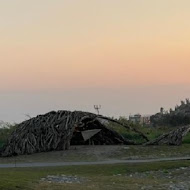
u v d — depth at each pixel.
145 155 35.03
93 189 19.86
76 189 19.47
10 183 19.08
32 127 38.22
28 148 36.31
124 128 49.34
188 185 22.98
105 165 28.62
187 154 35.66
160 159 32.44
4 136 43.75
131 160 32.06
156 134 50.38
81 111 42.72
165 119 72.69
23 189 18.38
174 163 30.11
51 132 38.31
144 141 46.00
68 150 37.69
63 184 20.56
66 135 38.56
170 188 21.88
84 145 42.97
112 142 44.31
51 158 33.75
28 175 22.94
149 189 21.23
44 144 37.25
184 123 71.06
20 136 37.00
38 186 19.34
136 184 22.41
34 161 31.98
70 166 28.06
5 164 29.70
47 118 39.75
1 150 35.56
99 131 43.97
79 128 43.38
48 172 25.06
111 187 20.81
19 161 32.03
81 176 24.23
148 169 28.03
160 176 26.05
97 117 43.81
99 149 38.03
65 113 40.88
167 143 40.88
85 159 33.00
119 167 27.95
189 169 28.58
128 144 44.09
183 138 42.47
